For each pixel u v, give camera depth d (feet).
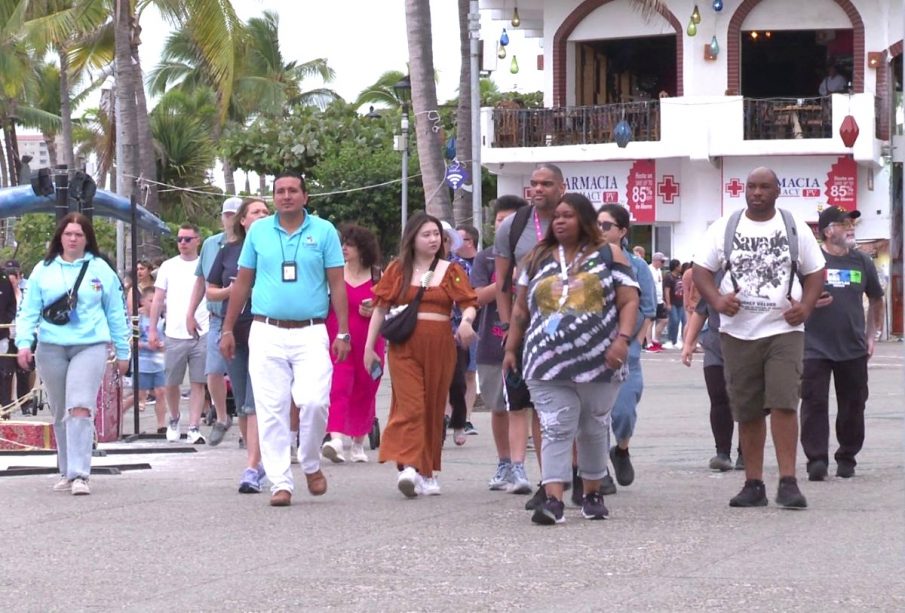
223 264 49.26
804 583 27.81
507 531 34.37
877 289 44.68
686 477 44.83
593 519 35.91
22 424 54.13
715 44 140.67
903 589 27.20
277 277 39.09
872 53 137.49
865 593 26.86
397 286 40.73
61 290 41.83
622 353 34.17
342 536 33.91
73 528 35.53
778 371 36.86
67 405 41.81
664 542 32.55
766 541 32.50
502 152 144.25
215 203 203.10
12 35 157.17
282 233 39.34
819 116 136.36
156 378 65.00
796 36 143.33
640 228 144.36
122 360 42.96
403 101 143.33
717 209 140.15
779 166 138.31
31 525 36.04
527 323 35.73
